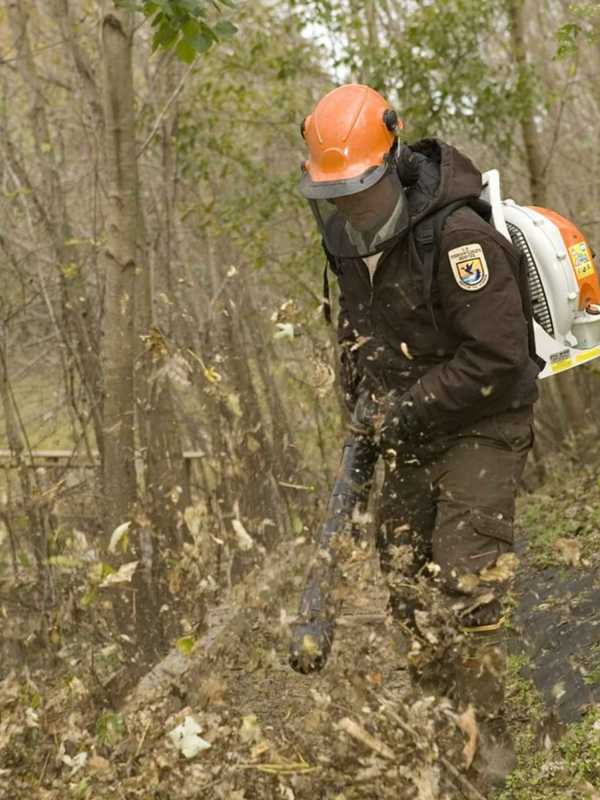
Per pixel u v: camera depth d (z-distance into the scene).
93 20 16.31
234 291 18.59
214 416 8.98
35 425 15.50
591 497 12.44
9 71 17.77
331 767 5.14
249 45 19.30
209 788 5.31
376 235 6.07
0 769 5.73
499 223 6.16
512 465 6.06
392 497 6.48
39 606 9.46
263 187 19.44
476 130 19.66
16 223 15.11
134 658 8.18
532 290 6.53
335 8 17.98
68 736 5.74
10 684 5.98
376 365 6.38
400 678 7.07
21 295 14.08
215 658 6.79
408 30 17.95
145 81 20.14
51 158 14.55
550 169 22.70
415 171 6.11
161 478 11.16
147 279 13.02
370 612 6.74
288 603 6.53
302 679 7.07
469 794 5.36
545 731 6.36
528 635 8.20
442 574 5.91
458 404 5.90
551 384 21.53
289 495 11.51
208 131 19.91
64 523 10.68
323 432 12.91
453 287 5.87
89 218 16.34
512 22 20.27
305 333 6.48
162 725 5.64
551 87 22.78
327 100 6.20
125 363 10.45
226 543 6.36
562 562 9.56
